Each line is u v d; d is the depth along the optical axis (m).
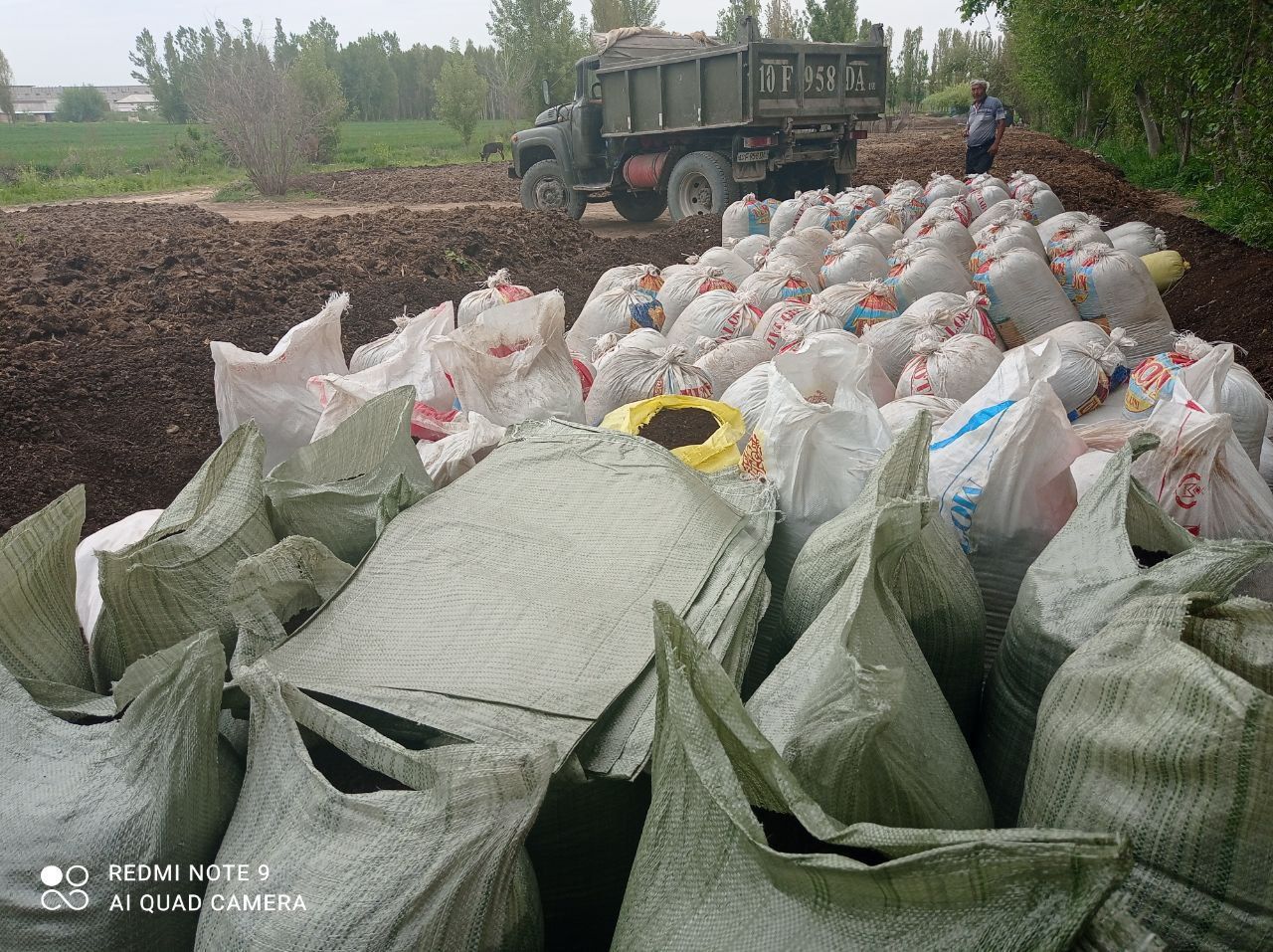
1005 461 2.43
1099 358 4.14
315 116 25.84
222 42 21.22
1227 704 1.12
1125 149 23.83
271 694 1.44
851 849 1.17
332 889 1.23
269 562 1.77
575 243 10.93
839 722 1.26
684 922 1.16
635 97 13.81
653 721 1.54
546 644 1.68
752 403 3.19
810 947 1.05
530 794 1.31
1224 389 3.24
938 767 1.37
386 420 2.47
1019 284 5.41
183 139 43.66
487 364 3.46
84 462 4.72
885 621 1.57
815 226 9.16
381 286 8.18
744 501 2.31
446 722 1.51
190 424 5.29
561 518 2.07
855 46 13.80
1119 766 1.23
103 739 1.49
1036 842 0.95
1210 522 2.39
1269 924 1.11
